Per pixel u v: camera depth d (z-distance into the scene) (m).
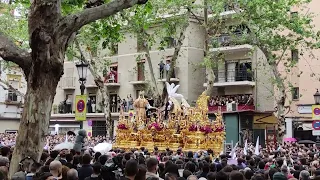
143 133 24.92
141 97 26.02
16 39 32.03
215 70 42.44
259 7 27.45
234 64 41.66
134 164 8.15
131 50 46.47
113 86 47.62
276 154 18.52
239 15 28.39
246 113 38.53
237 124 38.72
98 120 47.72
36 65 11.20
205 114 23.94
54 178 8.01
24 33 31.78
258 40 28.30
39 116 11.34
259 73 40.59
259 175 9.43
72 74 51.66
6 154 12.90
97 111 48.47
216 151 23.14
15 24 33.06
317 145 27.31
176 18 28.38
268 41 28.00
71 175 8.58
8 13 33.00
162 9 30.83
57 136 35.94
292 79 37.75
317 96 26.02
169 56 43.34
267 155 17.47
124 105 44.66
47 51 11.10
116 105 46.91
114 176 9.09
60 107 51.16
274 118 38.06
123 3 11.80
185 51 42.38
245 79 40.81
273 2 26.91
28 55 11.56
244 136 37.88
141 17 22.16
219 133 23.78
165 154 17.53
